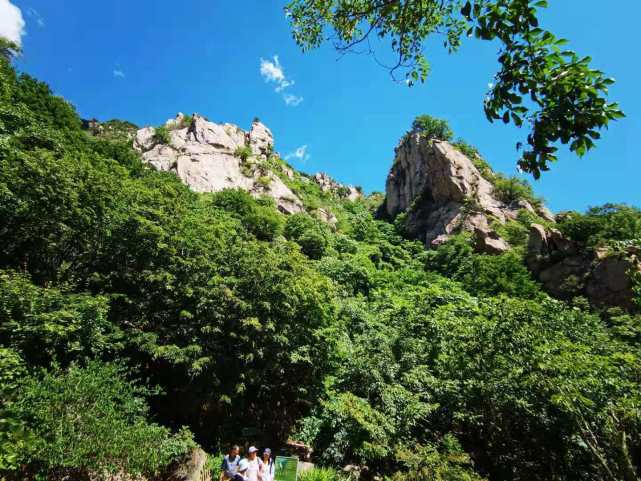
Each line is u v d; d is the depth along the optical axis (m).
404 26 5.57
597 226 34.41
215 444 12.75
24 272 11.07
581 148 3.07
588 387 9.84
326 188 104.25
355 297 27.92
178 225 14.32
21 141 16.11
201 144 56.97
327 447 12.18
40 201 11.61
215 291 12.55
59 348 9.80
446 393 13.43
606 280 27.86
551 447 12.27
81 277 12.77
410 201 64.38
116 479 8.29
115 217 13.24
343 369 14.16
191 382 12.80
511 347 12.23
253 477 8.82
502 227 46.03
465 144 66.25
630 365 10.97
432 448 11.00
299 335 14.05
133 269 13.20
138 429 8.84
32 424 7.27
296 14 6.77
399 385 13.00
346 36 6.07
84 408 8.11
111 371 9.39
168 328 12.69
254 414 14.74
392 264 44.28
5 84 22.02
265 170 58.53
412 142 67.88
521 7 3.01
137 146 56.00
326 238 41.12
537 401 11.34
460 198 51.72
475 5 3.19
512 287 31.03
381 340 14.82
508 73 3.17
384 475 11.40
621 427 9.55
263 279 13.76
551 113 3.07
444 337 15.50
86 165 14.04
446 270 40.06
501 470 12.61
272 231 37.53
